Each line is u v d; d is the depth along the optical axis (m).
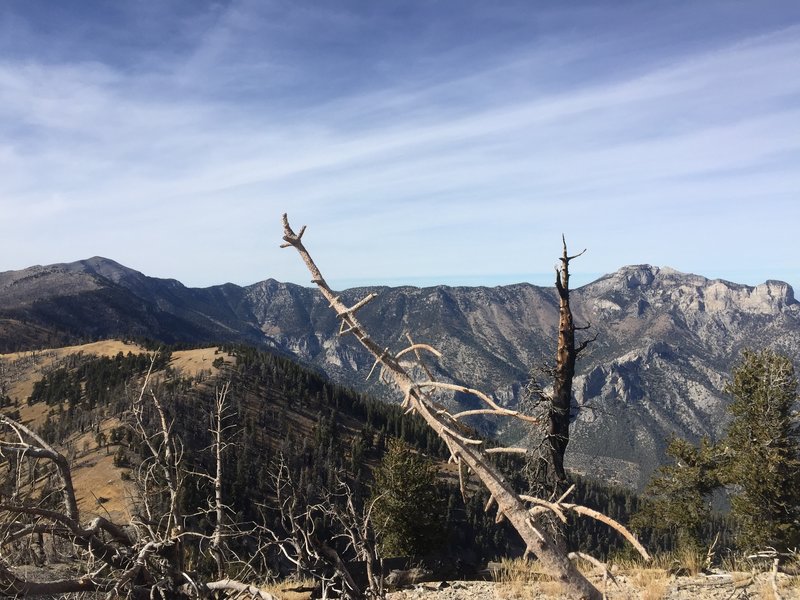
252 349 162.38
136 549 5.52
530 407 11.11
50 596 5.43
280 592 7.80
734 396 25.33
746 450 23.83
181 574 5.58
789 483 22.19
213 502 6.59
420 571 11.03
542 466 10.78
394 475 23.64
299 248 3.30
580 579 3.02
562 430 10.81
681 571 9.23
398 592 9.39
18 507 4.87
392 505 23.08
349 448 107.44
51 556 6.21
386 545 23.06
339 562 7.19
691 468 25.19
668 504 25.20
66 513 5.38
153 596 5.51
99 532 6.16
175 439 6.23
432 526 23.30
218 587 5.35
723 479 23.67
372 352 3.21
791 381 23.67
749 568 9.03
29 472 5.70
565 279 11.23
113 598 5.16
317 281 3.29
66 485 5.40
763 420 23.78
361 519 7.74
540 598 8.02
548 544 3.02
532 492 10.65
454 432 3.10
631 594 7.62
